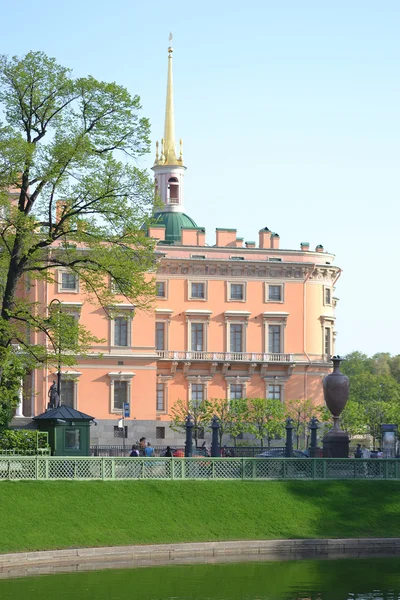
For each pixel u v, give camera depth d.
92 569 50.69
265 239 136.12
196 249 131.12
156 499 58.75
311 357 134.00
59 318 63.62
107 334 119.75
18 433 64.19
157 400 129.12
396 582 48.97
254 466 62.84
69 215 62.84
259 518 58.84
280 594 46.22
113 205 63.28
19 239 62.56
